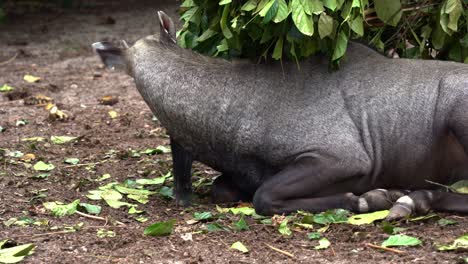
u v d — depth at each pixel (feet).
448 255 28.99
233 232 32.35
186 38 37.88
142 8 95.91
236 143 35.35
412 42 38.27
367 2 33.47
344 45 33.42
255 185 36.22
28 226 33.78
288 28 33.37
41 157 45.42
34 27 89.10
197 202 37.68
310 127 34.35
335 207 34.27
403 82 34.53
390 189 35.09
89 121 54.65
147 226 33.68
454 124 33.55
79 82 66.39
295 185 34.04
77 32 85.97
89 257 29.99
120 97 61.36
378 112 34.42
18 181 40.65
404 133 34.24
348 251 29.91
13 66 72.79
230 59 37.04
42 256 30.17
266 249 30.48
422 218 32.63
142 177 41.91
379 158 34.53
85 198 37.91
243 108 35.12
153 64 36.37
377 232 31.68
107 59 38.01
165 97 36.04
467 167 34.40
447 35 36.42
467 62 37.11
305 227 32.35
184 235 31.89
